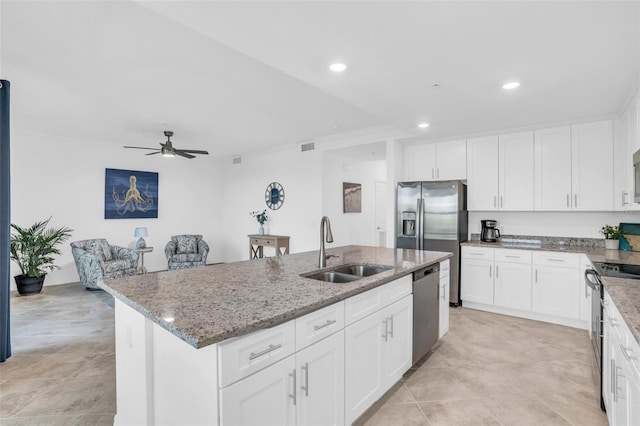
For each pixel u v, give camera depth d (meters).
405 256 3.04
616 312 1.71
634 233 3.57
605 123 3.54
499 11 1.63
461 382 2.50
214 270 2.37
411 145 4.92
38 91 3.40
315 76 2.40
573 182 3.73
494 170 4.25
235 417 1.25
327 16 1.65
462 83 2.54
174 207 7.09
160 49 2.52
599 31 1.80
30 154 5.31
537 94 2.80
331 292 1.76
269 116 4.30
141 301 1.59
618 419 1.62
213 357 1.23
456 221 4.26
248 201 7.20
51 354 2.96
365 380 1.99
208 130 5.07
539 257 3.74
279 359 1.43
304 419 1.56
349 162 6.39
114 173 6.20
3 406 2.19
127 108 3.97
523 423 2.03
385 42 1.92
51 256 5.50
